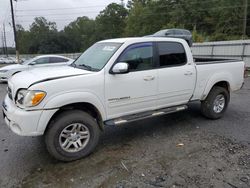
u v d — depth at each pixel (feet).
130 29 229.45
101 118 13.46
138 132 16.51
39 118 11.58
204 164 12.24
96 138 13.33
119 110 13.96
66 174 11.57
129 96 14.01
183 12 195.83
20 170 11.96
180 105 16.76
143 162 12.52
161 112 15.46
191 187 10.48
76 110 12.79
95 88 12.81
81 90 12.42
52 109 11.77
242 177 11.14
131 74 13.96
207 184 10.66
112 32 272.10
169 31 55.72
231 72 18.99
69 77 12.28
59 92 11.89
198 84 17.03
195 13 191.11
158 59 15.12
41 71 13.60
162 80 15.11
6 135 16.19
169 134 16.08
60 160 12.61
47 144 12.21
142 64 14.52
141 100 14.55
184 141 14.94
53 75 12.50
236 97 26.68
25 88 11.66
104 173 11.60
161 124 17.94
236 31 165.17
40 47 272.10
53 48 270.87
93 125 13.07
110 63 13.38
